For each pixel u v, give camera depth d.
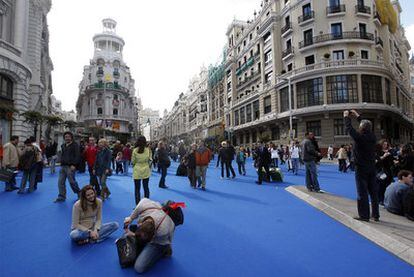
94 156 8.27
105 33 65.50
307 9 31.92
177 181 12.01
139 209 3.80
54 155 14.69
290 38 33.31
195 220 5.66
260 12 40.28
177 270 3.39
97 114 60.97
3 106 15.42
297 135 31.20
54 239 4.51
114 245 4.26
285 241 4.39
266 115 37.00
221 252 3.96
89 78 64.56
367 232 4.55
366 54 29.86
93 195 4.45
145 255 3.36
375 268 3.40
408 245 3.76
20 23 20.42
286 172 16.17
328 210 6.07
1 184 10.70
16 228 5.09
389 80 30.89
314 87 29.19
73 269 3.43
